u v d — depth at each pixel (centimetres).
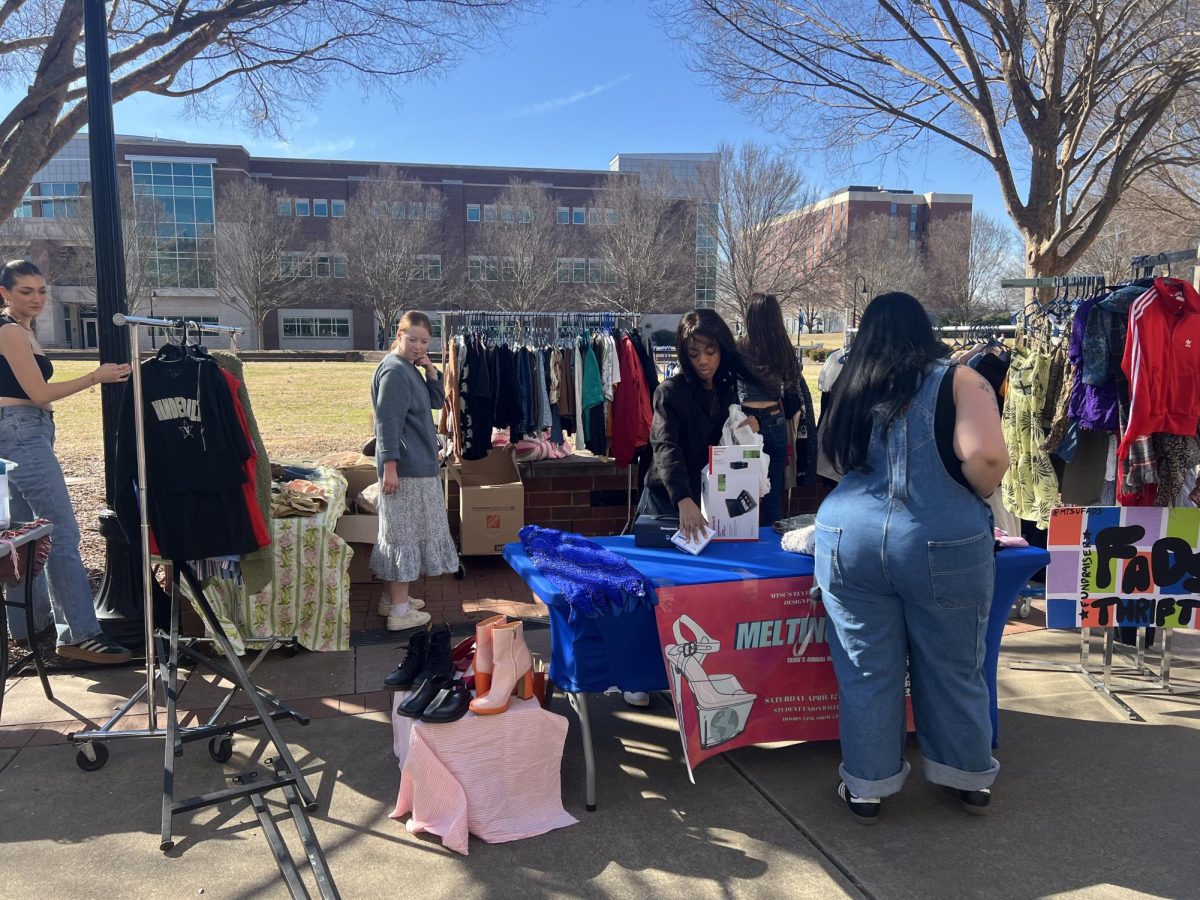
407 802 262
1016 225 684
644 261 4209
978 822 262
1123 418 382
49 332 5031
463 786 251
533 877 234
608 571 273
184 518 295
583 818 265
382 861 241
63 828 256
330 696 358
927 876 235
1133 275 426
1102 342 381
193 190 5100
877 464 240
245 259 5012
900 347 238
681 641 267
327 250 5472
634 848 249
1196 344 357
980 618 244
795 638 285
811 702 292
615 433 572
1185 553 348
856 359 245
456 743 252
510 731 256
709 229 3753
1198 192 1282
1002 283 445
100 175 386
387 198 5128
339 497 451
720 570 282
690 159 6406
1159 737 320
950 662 250
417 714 264
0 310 374
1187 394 359
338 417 1505
